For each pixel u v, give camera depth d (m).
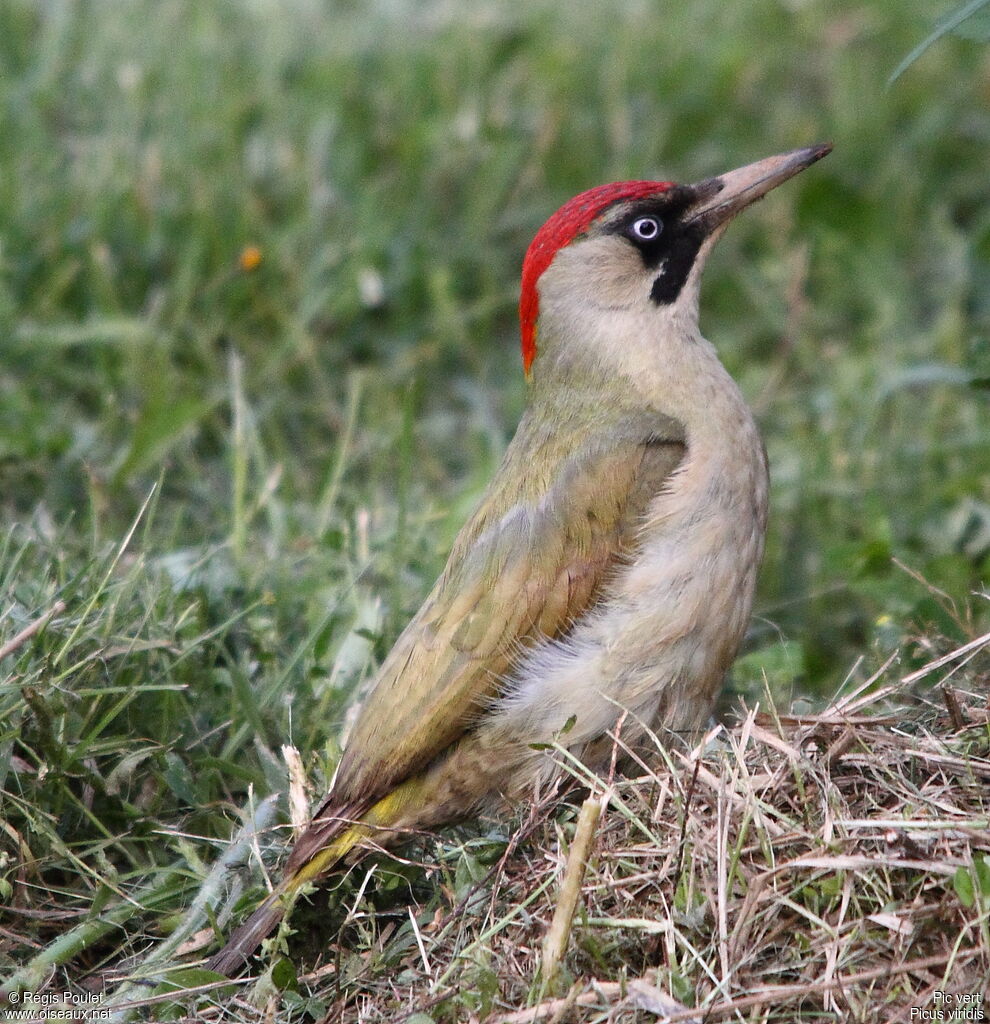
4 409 12.86
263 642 10.44
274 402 13.52
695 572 8.95
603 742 8.98
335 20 18.50
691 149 16.98
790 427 13.92
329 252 14.76
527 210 15.89
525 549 9.03
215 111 15.88
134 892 8.95
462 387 14.46
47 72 16.08
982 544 11.98
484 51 17.36
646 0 18.98
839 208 15.96
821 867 7.57
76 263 14.12
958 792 8.06
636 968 7.70
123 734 9.63
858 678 10.54
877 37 18.56
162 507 12.51
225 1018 8.16
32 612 9.69
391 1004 7.86
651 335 9.71
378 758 8.88
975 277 15.57
